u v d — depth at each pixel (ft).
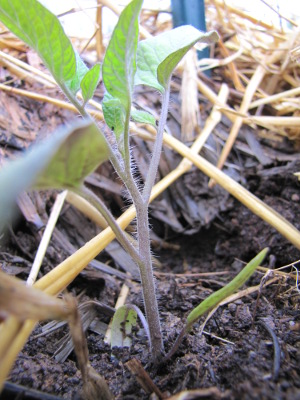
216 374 0.39
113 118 0.41
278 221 0.66
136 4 0.30
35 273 0.54
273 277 0.59
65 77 0.38
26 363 0.41
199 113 0.89
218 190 0.82
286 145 0.84
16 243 0.64
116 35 0.32
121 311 0.49
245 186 0.82
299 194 0.74
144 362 0.44
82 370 0.34
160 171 0.85
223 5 0.93
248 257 0.76
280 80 0.93
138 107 0.84
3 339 0.28
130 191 0.40
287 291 0.54
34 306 0.26
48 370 0.41
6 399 0.36
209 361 0.41
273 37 0.90
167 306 0.58
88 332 0.52
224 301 0.56
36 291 0.27
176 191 0.85
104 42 0.98
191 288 0.63
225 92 0.90
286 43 0.88
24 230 0.67
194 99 0.88
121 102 0.36
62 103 0.74
